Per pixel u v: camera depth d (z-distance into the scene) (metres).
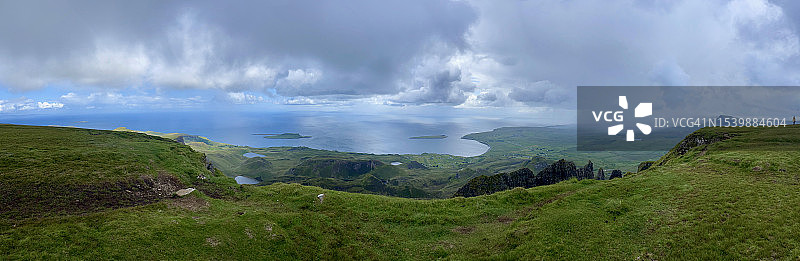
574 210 41.41
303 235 38.19
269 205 48.22
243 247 33.09
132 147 69.50
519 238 35.72
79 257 26.14
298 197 51.62
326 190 56.50
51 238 27.62
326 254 35.09
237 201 50.03
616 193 46.91
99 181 45.69
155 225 32.84
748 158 52.66
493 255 33.06
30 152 54.81
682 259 26.91
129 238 29.61
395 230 42.22
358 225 42.72
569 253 31.11
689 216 33.94
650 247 29.80
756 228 28.84
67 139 71.31
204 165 71.75
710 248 27.59
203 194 49.56
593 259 29.59
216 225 35.75
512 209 48.81
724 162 54.47
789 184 39.41
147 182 50.09
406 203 51.16
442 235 40.81
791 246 25.42
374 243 38.38
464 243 37.53
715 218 32.25
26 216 33.59
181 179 56.09
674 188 43.81
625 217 37.06
